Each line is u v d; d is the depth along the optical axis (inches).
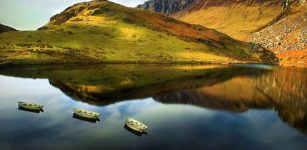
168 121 2162.9
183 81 4045.3
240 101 2842.0
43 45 6973.4
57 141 1760.6
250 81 4165.8
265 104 2721.5
